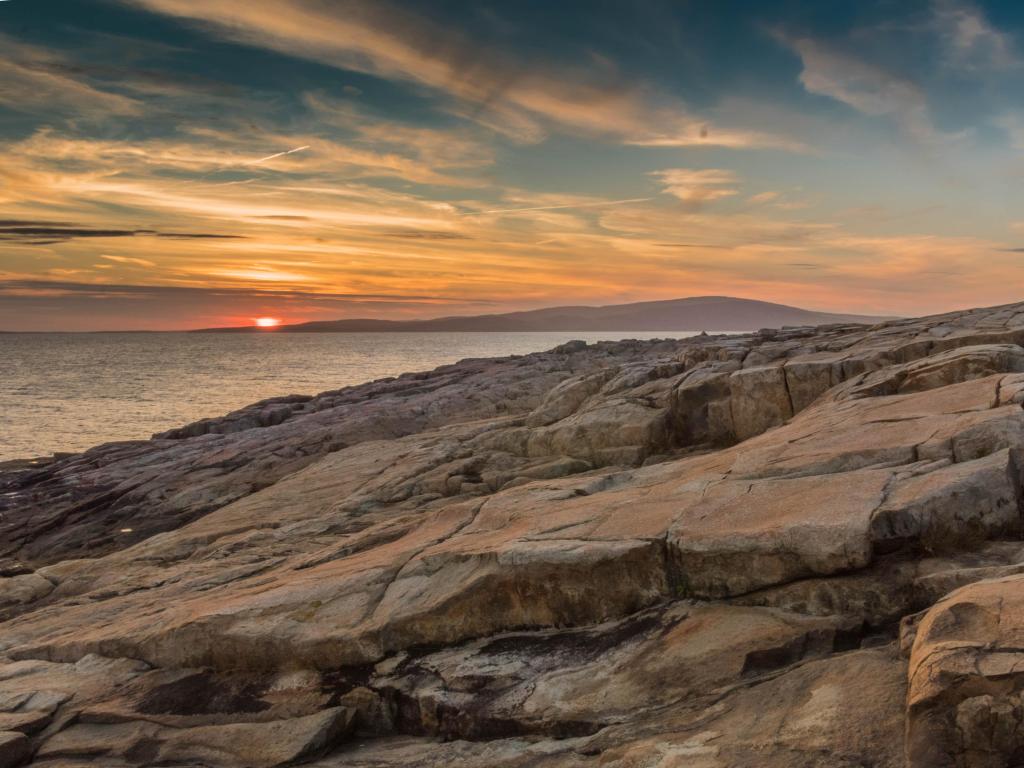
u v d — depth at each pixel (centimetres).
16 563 2519
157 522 2658
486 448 2408
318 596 1080
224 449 3541
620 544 915
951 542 779
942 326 2462
